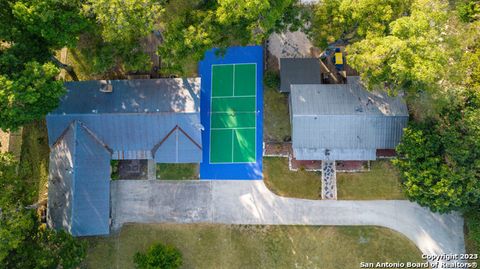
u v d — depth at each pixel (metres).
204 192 44.84
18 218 37.16
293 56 45.88
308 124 41.28
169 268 40.88
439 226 43.00
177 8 38.97
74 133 42.50
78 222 41.97
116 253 44.53
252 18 35.19
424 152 37.75
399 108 40.84
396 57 34.31
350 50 36.81
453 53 35.28
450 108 37.22
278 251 43.56
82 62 46.38
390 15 35.44
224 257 43.78
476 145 36.22
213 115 45.66
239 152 44.97
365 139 41.47
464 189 37.38
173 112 42.22
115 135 43.12
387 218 43.47
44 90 36.00
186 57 38.47
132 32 37.47
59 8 35.84
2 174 39.62
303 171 44.44
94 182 42.78
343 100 41.56
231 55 46.12
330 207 43.88
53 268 39.31
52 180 42.91
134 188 45.38
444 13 34.62
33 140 46.28
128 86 43.72
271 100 45.41
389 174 43.91
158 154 43.34
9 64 35.78
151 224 44.78
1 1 35.94
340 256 43.22
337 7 37.38
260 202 44.31
